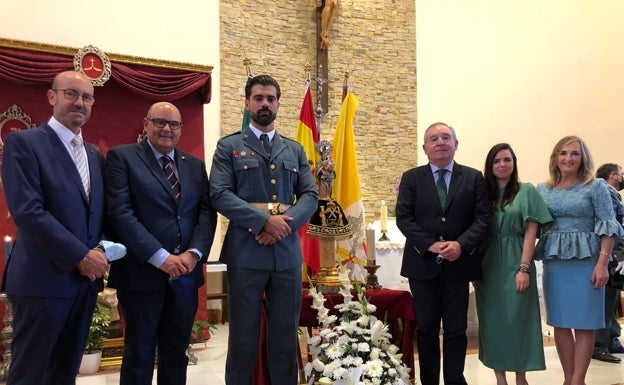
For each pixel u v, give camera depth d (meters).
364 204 7.98
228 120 7.07
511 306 3.16
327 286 3.21
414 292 3.13
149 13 6.59
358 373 2.66
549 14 8.84
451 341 3.05
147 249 2.45
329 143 3.56
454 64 8.52
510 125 8.57
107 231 2.61
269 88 2.80
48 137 2.38
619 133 8.67
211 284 6.72
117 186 2.55
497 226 3.24
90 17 6.25
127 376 2.52
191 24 6.84
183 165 2.76
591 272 3.16
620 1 8.77
